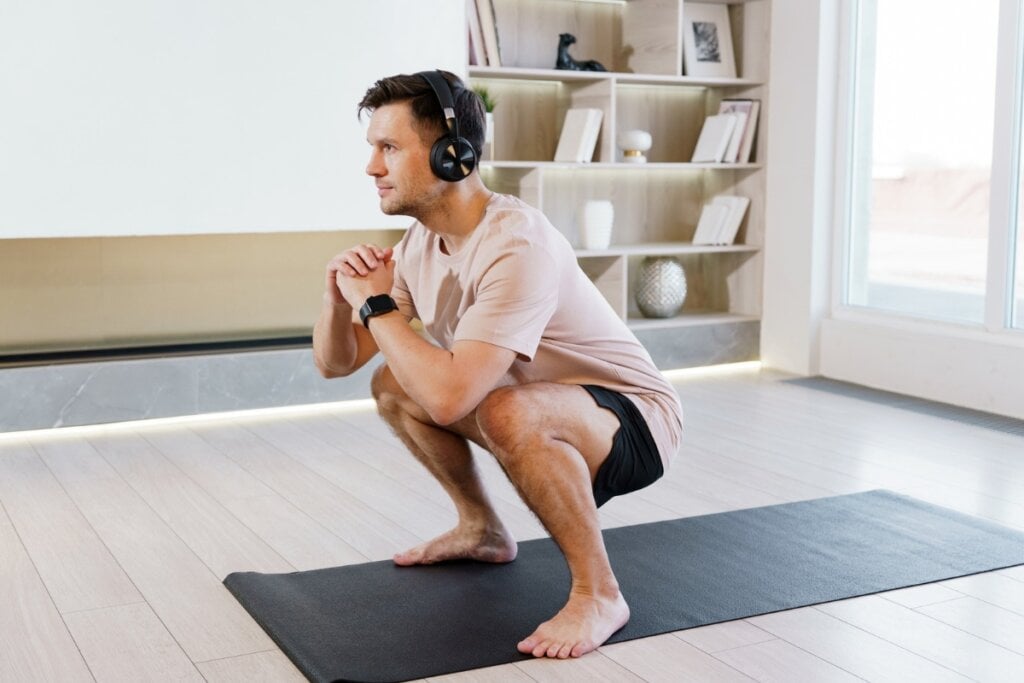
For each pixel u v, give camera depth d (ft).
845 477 11.96
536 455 7.52
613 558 9.40
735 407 15.33
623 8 18.29
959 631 7.97
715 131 18.02
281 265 16.47
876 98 16.63
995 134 14.73
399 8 15.14
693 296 19.45
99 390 14.11
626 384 8.12
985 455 12.85
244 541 9.97
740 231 18.63
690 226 19.31
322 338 8.48
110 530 10.30
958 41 15.28
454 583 8.83
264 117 14.51
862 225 17.01
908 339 16.02
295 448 13.24
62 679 7.25
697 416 14.82
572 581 7.84
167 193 14.11
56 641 7.85
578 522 7.68
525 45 17.56
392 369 7.45
